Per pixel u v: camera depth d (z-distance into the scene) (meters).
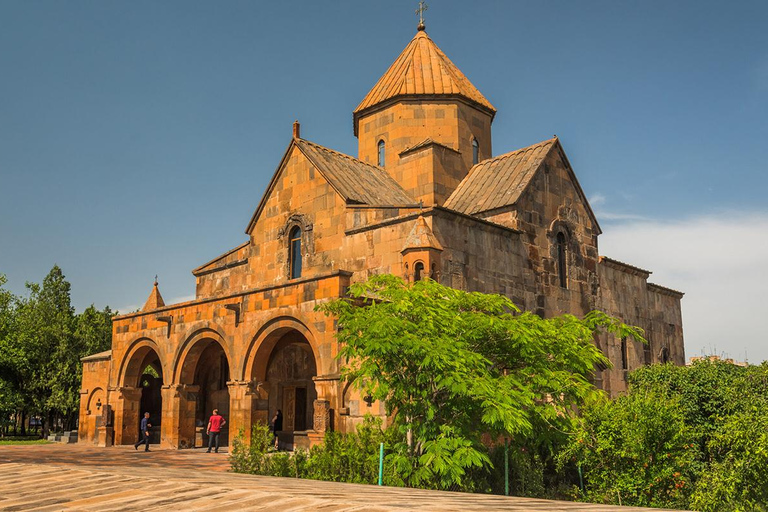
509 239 25.19
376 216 24.86
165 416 26.81
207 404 30.59
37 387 41.84
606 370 29.48
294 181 27.75
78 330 44.16
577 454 17.48
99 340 45.00
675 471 16.75
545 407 16.72
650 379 21.22
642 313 33.22
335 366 20.16
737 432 15.85
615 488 16.38
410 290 16.83
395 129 30.91
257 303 23.27
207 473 11.17
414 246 20.98
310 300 21.28
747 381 20.02
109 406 29.69
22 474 8.67
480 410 15.99
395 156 30.69
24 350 41.25
